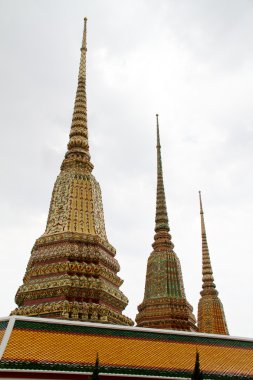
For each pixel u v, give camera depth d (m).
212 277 60.91
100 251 36.59
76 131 44.50
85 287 33.28
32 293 33.66
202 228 65.88
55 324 26.70
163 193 52.78
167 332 29.56
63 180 40.84
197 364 21.55
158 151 56.28
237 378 27.67
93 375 20.69
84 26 51.41
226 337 31.23
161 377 25.94
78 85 47.19
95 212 39.34
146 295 46.19
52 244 36.47
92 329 27.53
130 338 28.08
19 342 24.66
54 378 23.72
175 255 47.88
